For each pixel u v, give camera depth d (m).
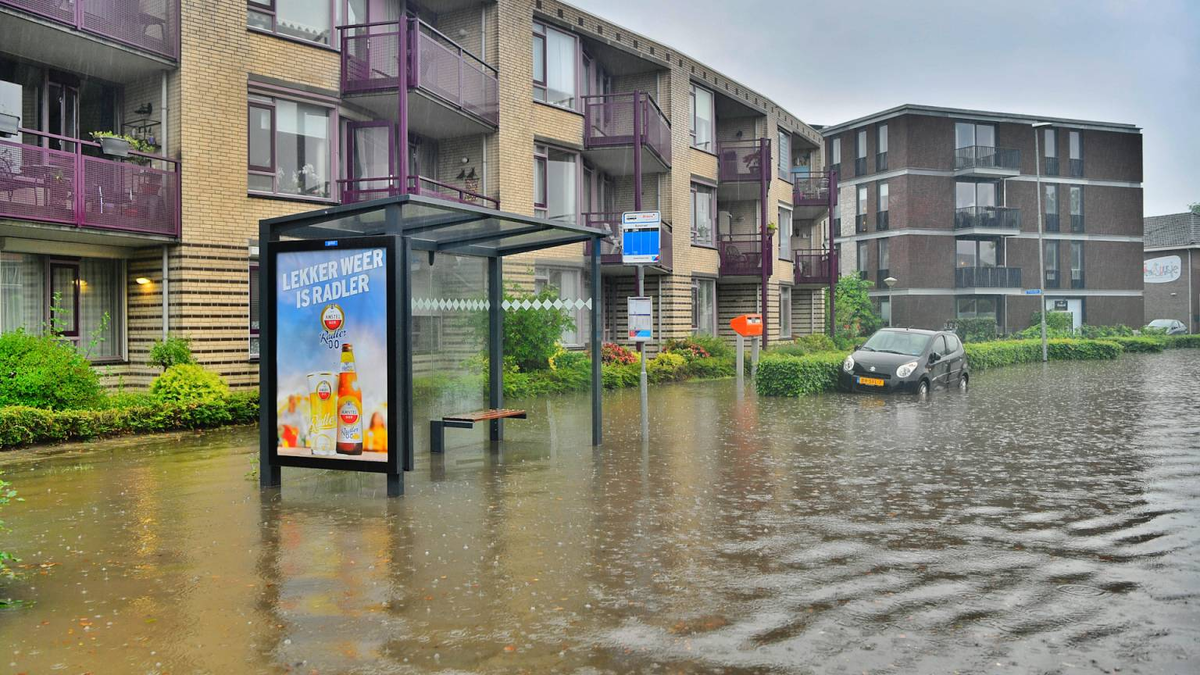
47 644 4.71
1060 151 53.06
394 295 8.30
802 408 17.11
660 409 16.78
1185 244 60.69
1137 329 54.53
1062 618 5.14
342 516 7.64
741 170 33.19
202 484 9.02
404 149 16.55
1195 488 9.16
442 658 4.52
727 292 33.38
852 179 52.00
